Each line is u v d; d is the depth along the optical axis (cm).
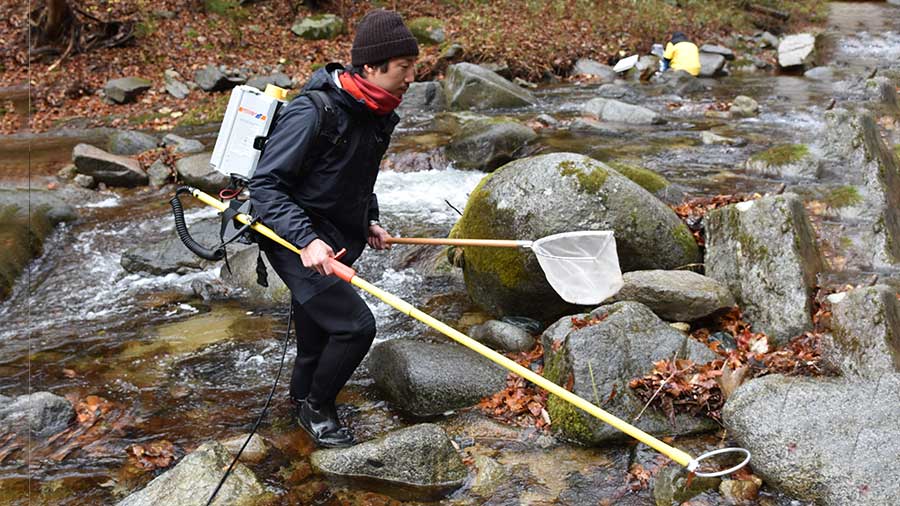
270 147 310
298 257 329
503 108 1110
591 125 968
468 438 366
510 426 373
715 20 1672
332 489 330
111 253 629
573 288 324
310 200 318
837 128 730
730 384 369
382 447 337
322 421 365
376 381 415
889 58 1480
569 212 464
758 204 472
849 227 588
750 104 1053
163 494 314
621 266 479
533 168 481
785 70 1435
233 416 389
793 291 434
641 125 986
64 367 440
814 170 715
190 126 1066
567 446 357
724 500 314
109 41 1300
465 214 510
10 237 439
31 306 527
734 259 466
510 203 477
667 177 745
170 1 1443
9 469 346
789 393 341
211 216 712
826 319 421
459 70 1138
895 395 335
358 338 338
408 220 687
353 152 315
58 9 1240
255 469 344
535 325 476
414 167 843
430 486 332
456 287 543
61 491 333
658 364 377
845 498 302
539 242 330
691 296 436
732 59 1479
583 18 1608
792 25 1778
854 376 373
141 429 379
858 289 409
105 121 1081
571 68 1397
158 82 1232
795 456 317
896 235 575
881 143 739
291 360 448
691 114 1054
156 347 466
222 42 1373
